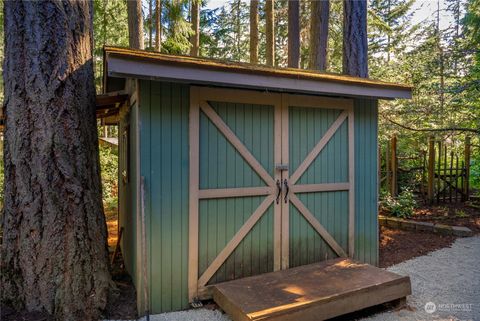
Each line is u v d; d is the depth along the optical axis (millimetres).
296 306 2393
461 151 8102
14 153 2641
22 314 2553
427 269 3861
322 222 3582
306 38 10742
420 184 7480
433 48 7938
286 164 3340
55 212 2613
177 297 2842
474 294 3176
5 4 2699
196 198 2912
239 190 3098
